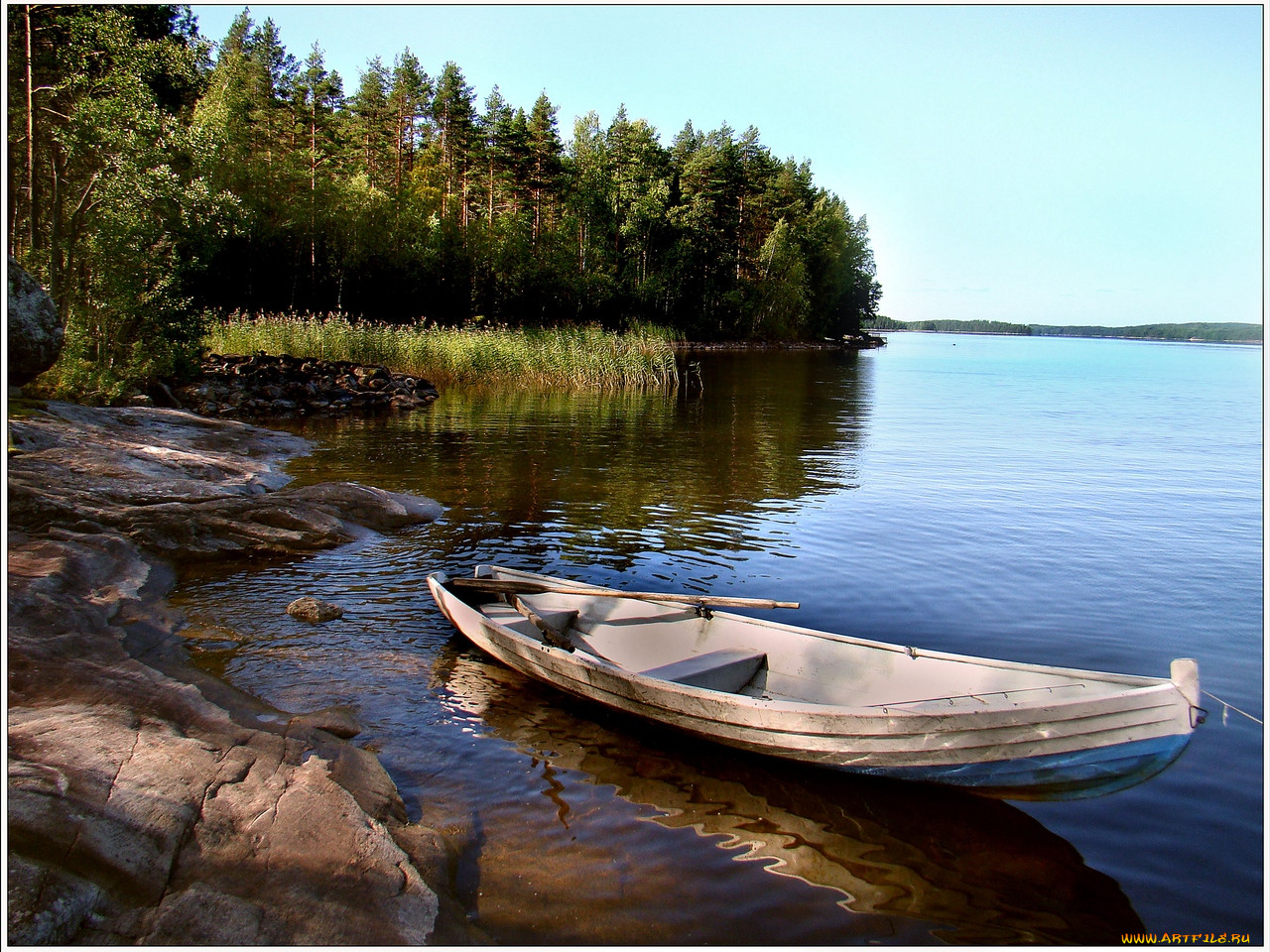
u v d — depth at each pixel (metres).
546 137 59.22
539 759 6.29
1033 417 30.30
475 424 23.67
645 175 69.19
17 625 7.16
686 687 6.37
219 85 37.72
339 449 18.94
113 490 11.96
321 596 9.59
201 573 10.23
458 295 54.03
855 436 23.81
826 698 6.91
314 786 5.32
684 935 4.47
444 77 58.41
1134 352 128.88
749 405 31.28
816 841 5.36
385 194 50.53
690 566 11.02
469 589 9.12
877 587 10.34
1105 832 5.53
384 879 4.58
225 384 25.02
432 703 7.10
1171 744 5.32
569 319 60.56
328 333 32.25
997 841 5.41
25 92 19.94
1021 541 12.66
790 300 79.69
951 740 5.56
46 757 5.00
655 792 5.88
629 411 27.98
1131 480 18.05
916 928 4.58
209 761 5.39
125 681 6.40
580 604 8.76
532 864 5.03
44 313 14.45
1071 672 5.88
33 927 3.66
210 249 22.23
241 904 4.18
